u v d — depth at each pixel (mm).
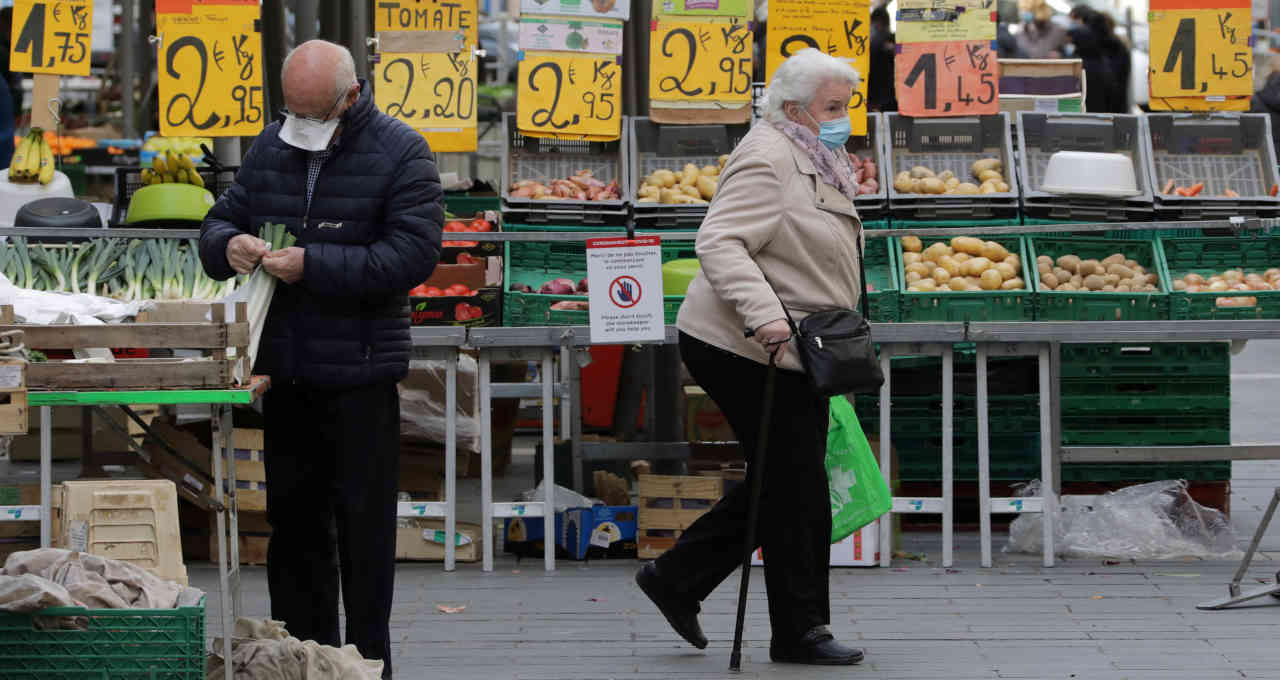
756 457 9922
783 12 15461
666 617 10625
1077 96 17578
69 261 11586
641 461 17031
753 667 10398
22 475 17922
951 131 16219
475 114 15141
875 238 15320
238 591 8984
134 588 7965
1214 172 16344
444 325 13859
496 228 15680
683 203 15172
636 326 11906
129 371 7754
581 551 14023
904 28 15906
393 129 9258
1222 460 14914
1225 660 10461
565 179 15703
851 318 9844
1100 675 10102
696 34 15570
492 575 13516
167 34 14508
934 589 12797
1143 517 14180
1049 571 13492
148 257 11523
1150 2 16094
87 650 7598
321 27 19938
